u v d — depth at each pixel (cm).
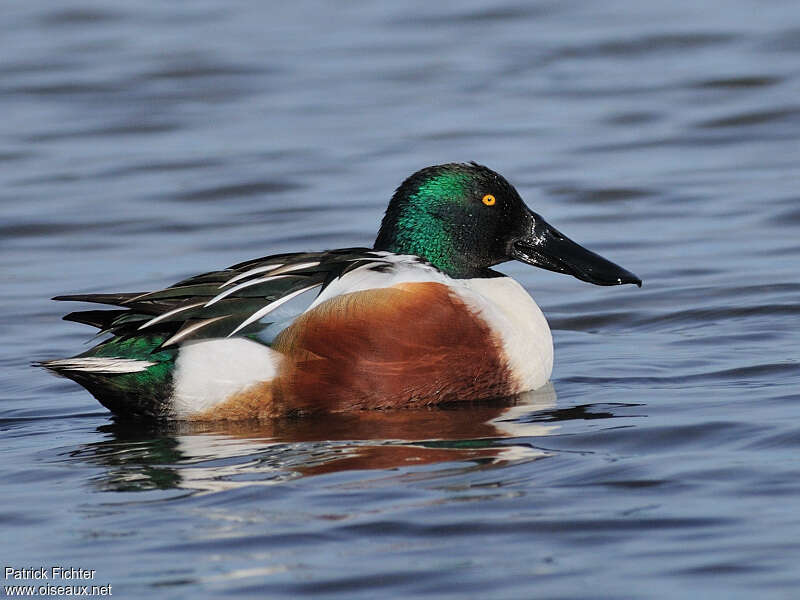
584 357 1280
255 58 2688
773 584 706
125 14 3053
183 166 2109
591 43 2706
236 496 874
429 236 1218
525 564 744
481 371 1131
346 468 927
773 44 2625
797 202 1828
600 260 1250
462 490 864
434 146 2161
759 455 911
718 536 769
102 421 1116
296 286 1116
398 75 2577
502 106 2383
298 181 2014
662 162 2066
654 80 2481
